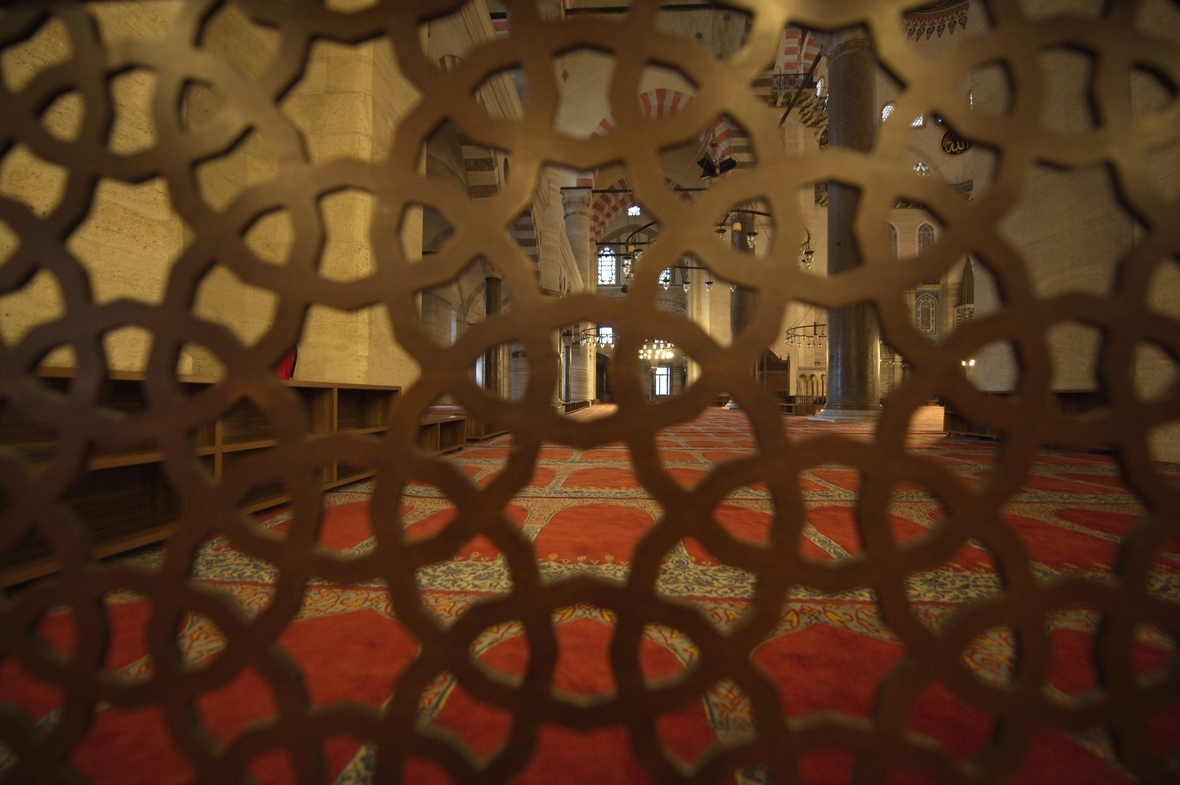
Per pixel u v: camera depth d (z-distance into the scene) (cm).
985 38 58
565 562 195
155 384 63
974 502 59
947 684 60
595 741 94
